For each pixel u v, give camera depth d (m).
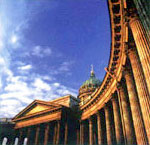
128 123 21.11
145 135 15.30
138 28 12.82
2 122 58.50
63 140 44.56
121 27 17.98
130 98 19.03
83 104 42.62
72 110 45.44
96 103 37.34
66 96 51.31
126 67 20.88
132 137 19.81
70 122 44.31
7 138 55.31
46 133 43.69
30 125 49.75
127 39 17.39
